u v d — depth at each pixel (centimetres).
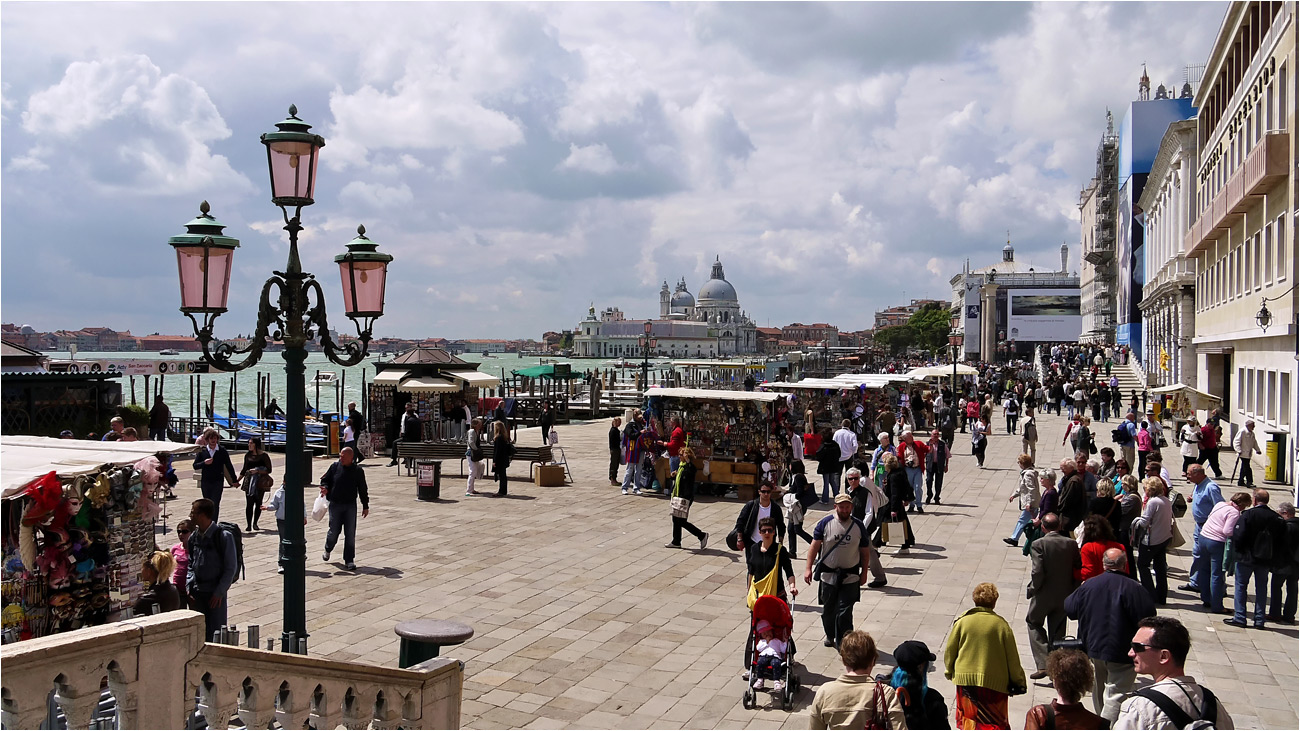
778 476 2820
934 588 1638
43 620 974
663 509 2448
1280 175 2862
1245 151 3550
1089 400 5500
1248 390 3584
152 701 573
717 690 1155
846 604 1295
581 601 1543
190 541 1180
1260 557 1393
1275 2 3081
